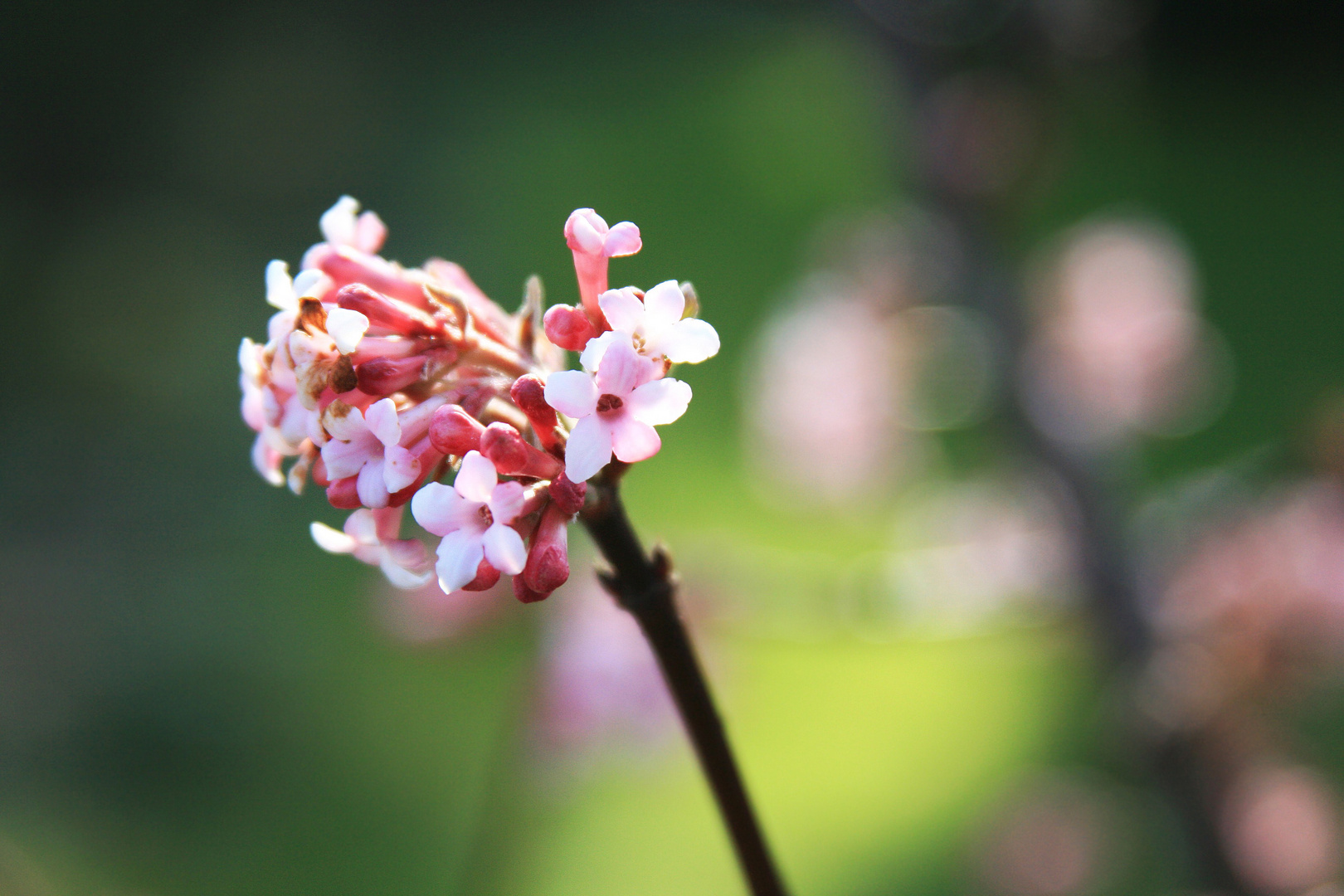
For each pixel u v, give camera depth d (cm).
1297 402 156
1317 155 233
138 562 150
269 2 281
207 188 239
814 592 68
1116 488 76
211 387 186
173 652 135
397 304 39
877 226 85
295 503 161
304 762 121
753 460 98
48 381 186
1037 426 76
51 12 232
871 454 86
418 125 276
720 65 301
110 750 122
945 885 96
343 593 144
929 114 77
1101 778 92
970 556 73
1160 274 81
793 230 206
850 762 114
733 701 65
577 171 245
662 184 234
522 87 298
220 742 122
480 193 241
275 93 264
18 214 219
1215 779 65
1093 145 233
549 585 39
